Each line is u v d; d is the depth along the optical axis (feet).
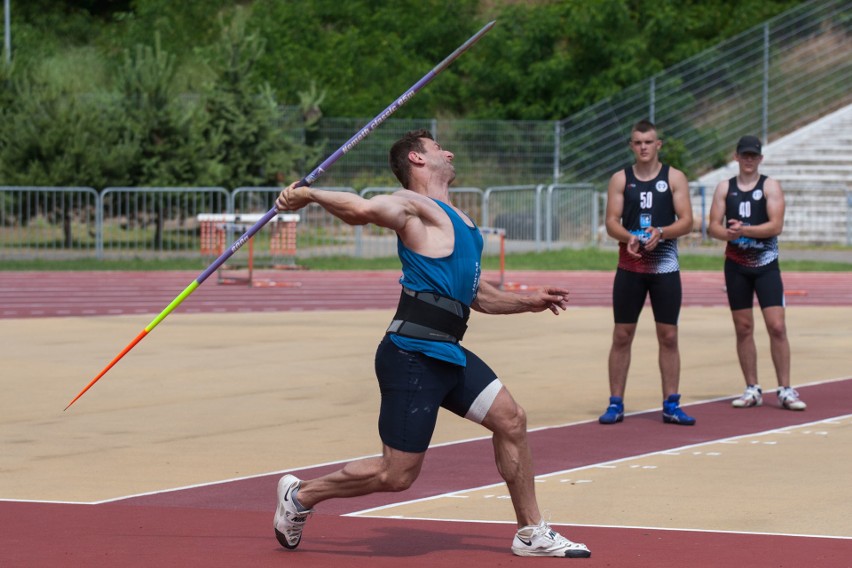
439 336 27.58
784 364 51.52
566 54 198.59
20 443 43.86
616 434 45.47
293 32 213.87
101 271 126.21
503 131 174.91
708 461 40.29
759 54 188.55
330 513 33.19
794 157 175.73
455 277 27.78
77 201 137.59
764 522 31.53
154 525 31.58
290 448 42.91
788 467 39.14
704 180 174.81
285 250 130.11
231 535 30.45
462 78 209.05
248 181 157.89
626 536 30.01
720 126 183.11
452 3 217.97
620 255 48.06
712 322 84.84
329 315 90.02
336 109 194.70
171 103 152.46
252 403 52.44
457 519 32.35
